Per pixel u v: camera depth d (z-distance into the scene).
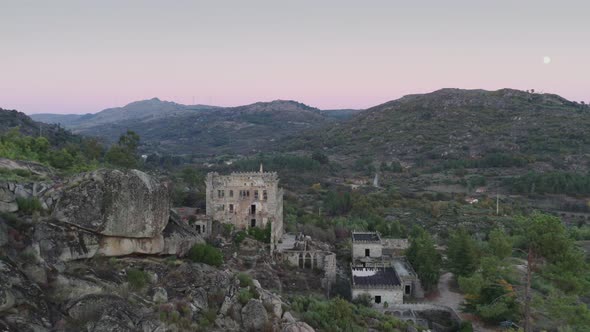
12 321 37.28
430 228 154.62
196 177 150.00
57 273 45.34
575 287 58.69
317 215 146.25
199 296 51.69
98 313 42.16
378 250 107.75
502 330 73.81
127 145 156.25
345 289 92.62
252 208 103.12
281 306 59.66
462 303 86.81
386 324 67.81
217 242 92.62
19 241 45.59
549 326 74.12
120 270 51.69
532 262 65.31
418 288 93.06
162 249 58.56
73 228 50.69
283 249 100.69
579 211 181.00
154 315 45.22
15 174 65.31
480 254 97.50
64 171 91.62
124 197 53.59
